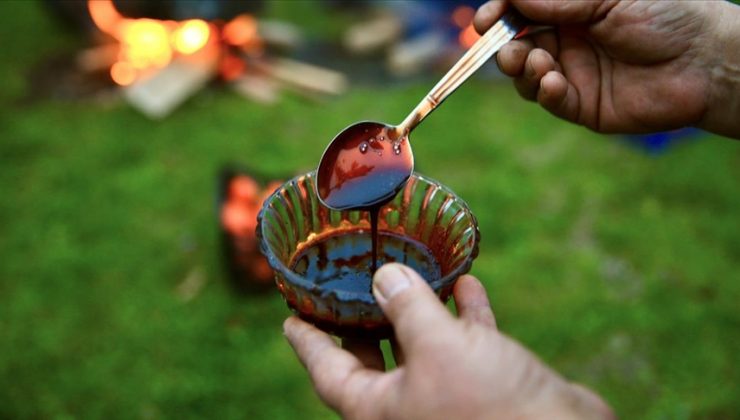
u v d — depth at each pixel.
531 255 1.06
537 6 0.66
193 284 1.01
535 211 1.15
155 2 1.32
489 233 1.09
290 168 1.23
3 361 0.92
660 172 1.22
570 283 1.02
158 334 0.95
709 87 0.67
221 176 1.04
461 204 0.57
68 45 1.58
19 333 0.95
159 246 1.08
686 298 1.00
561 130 1.33
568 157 1.26
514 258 1.06
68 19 1.57
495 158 1.26
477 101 1.41
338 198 0.59
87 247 1.07
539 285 1.02
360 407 0.52
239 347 0.94
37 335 0.94
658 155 1.26
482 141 1.30
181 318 0.96
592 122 0.72
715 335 0.95
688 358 0.93
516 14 0.67
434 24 1.55
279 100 1.42
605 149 1.28
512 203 1.16
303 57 1.55
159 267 1.04
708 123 0.69
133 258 1.05
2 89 1.43
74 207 1.15
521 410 0.48
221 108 1.39
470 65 0.65
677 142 1.29
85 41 1.59
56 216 1.13
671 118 0.69
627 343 0.94
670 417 0.88
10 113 1.37
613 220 1.13
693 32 0.66
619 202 1.16
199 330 0.95
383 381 0.51
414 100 1.41
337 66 1.52
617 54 0.69
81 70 1.49
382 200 0.58
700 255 1.06
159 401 0.89
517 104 1.41
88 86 1.45
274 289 0.99
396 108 1.39
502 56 0.68
